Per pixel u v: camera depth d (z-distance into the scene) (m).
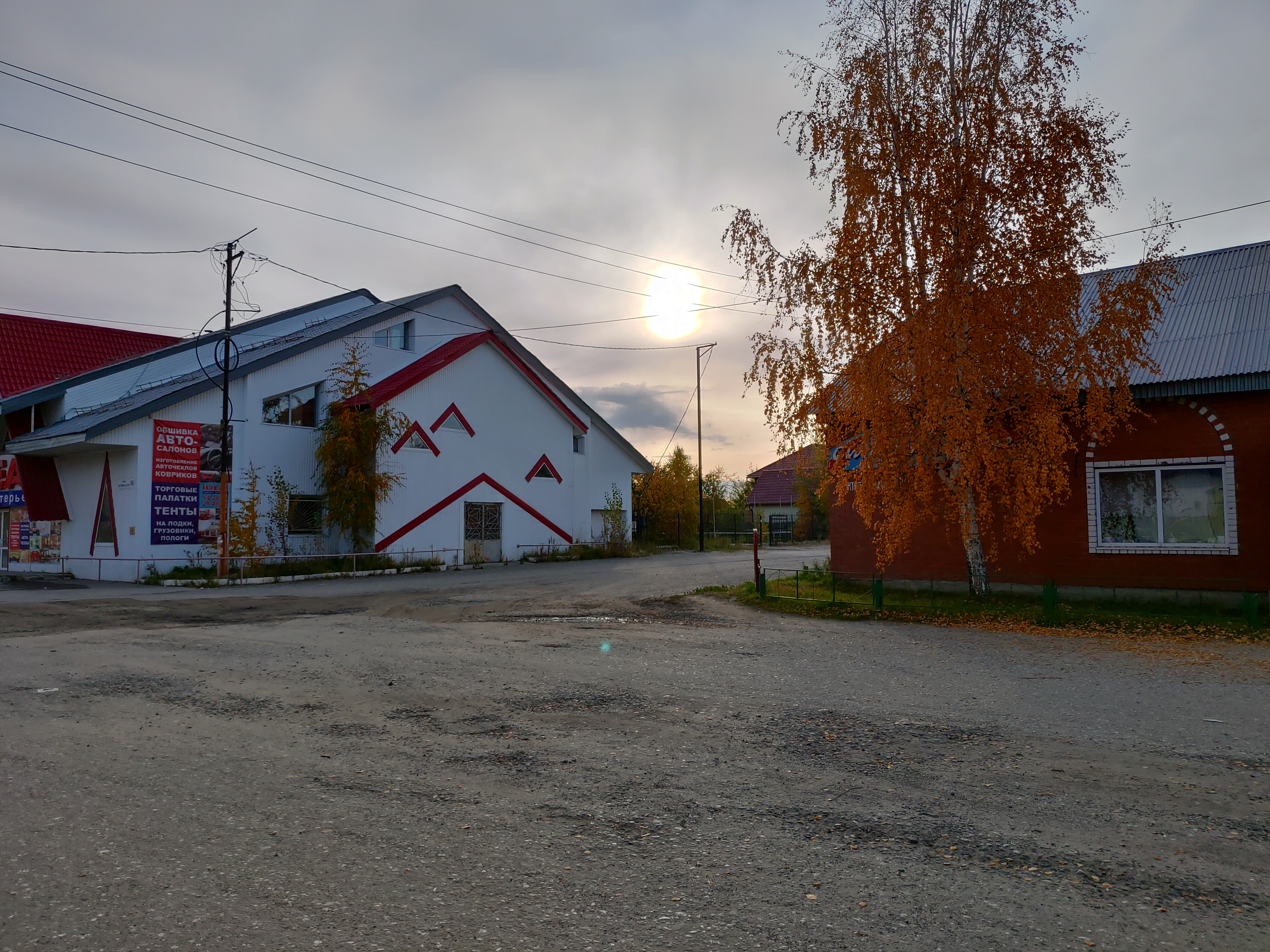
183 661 10.50
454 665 10.23
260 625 14.29
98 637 12.70
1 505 28.36
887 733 7.09
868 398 15.29
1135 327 14.62
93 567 26.36
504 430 34.50
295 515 28.50
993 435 15.09
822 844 4.71
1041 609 15.06
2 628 13.84
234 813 5.19
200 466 25.98
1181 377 15.34
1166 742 6.81
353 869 4.35
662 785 5.75
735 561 33.09
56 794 5.52
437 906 3.93
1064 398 15.19
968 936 3.68
